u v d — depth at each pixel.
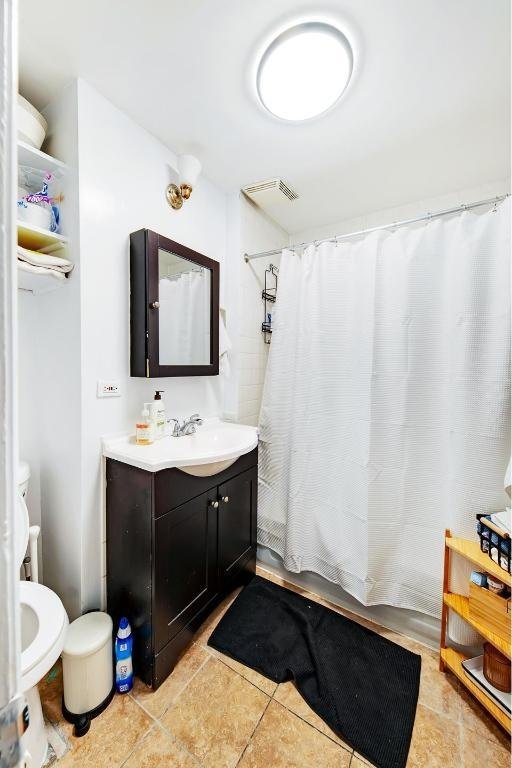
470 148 1.40
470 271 1.20
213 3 0.86
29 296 1.29
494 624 1.01
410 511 1.35
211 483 1.28
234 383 1.80
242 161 1.51
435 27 0.90
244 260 1.81
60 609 0.89
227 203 1.80
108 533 1.20
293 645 1.25
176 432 1.43
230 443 1.48
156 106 1.20
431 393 1.32
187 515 1.16
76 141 1.09
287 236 2.29
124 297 1.27
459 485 1.23
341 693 1.06
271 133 1.32
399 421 1.34
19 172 1.14
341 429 1.50
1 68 0.26
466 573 1.16
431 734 0.96
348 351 1.49
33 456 1.32
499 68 1.01
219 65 1.04
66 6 0.87
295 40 0.93
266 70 1.02
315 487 1.57
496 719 0.95
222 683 1.10
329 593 1.53
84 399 1.13
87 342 1.13
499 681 1.00
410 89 1.10
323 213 2.01
